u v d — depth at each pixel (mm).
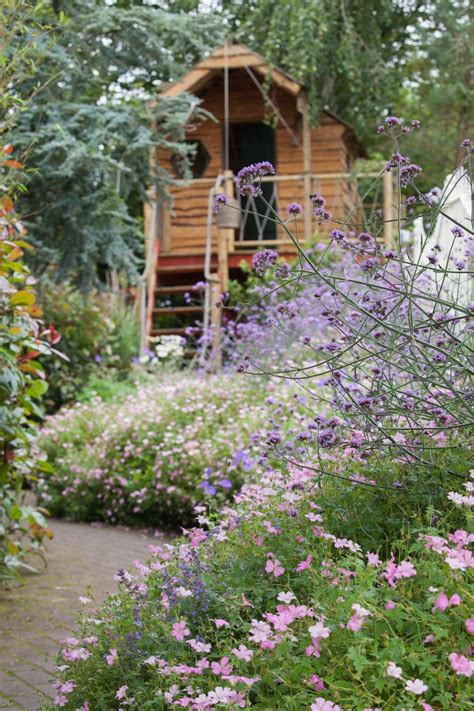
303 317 7512
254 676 2244
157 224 14352
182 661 2500
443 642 2141
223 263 12930
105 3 9484
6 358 4656
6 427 4758
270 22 17516
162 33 8922
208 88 14859
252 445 6109
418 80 21156
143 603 2838
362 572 2389
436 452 3186
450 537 2439
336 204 13680
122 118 8328
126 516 7262
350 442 3113
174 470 6828
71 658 2717
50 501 7805
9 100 4977
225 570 2873
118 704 2568
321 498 3113
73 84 8383
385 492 3100
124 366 12938
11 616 4254
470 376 3168
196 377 8812
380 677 2061
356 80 17156
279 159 14922
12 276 5129
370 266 3143
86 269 8758
